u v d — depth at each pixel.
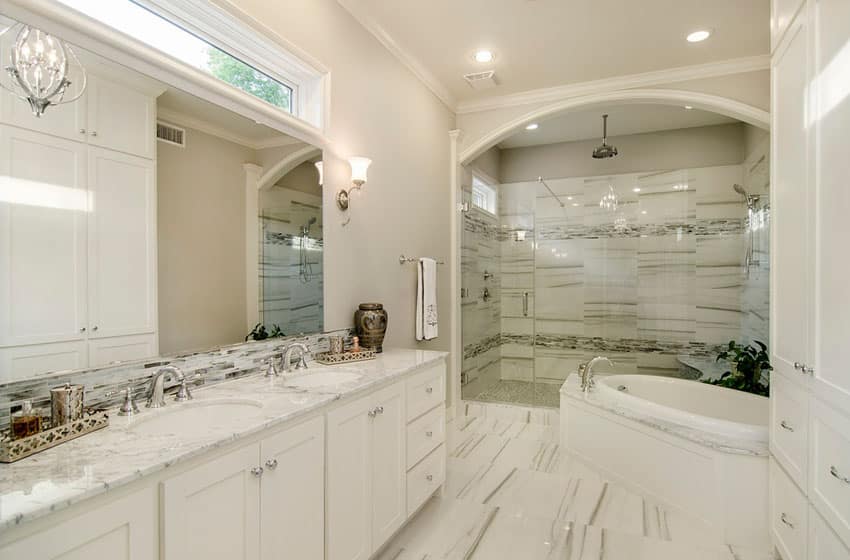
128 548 0.97
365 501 1.80
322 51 2.31
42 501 0.83
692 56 3.20
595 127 4.66
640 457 2.56
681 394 3.35
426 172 3.50
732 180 4.47
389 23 2.77
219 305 1.77
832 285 1.45
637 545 2.09
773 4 2.00
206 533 1.14
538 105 3.83
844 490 1.37
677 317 4.68
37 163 1.21
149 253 1.52
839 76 1.40
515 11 2.65
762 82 3.21
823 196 1.52
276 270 2.06
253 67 2.01
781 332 1.91
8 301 1.15
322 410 1.56
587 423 2.96
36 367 1.21
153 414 1.36
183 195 1.63
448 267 3.93
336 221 2.45
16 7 1.16
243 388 1.69
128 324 1.45
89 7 1.38
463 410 4.08
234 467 1.22
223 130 1.80
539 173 5.24
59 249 1.26
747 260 4.22
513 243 5.30
